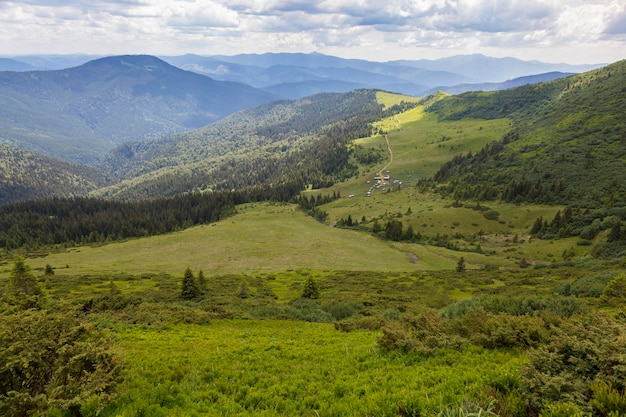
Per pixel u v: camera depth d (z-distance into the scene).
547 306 22.34
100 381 10.52
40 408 9.38
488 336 16.33
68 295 64.19
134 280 85.62
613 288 34.72
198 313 32.91
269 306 41.22
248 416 10.75
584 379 8.95
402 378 12.74
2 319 11.35
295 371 15.08
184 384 13.33
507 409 8.89
